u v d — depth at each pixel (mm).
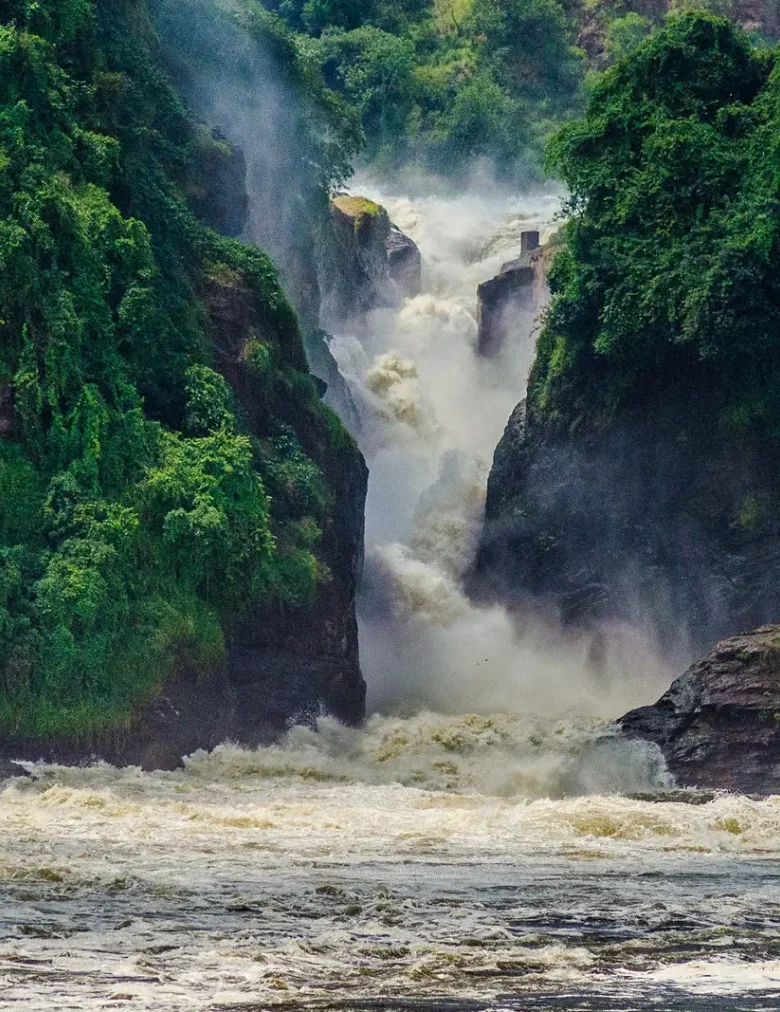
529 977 16797
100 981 16172
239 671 48156
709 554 58188
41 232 47531
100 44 54094
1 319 46469
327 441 55000
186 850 27078
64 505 45406
